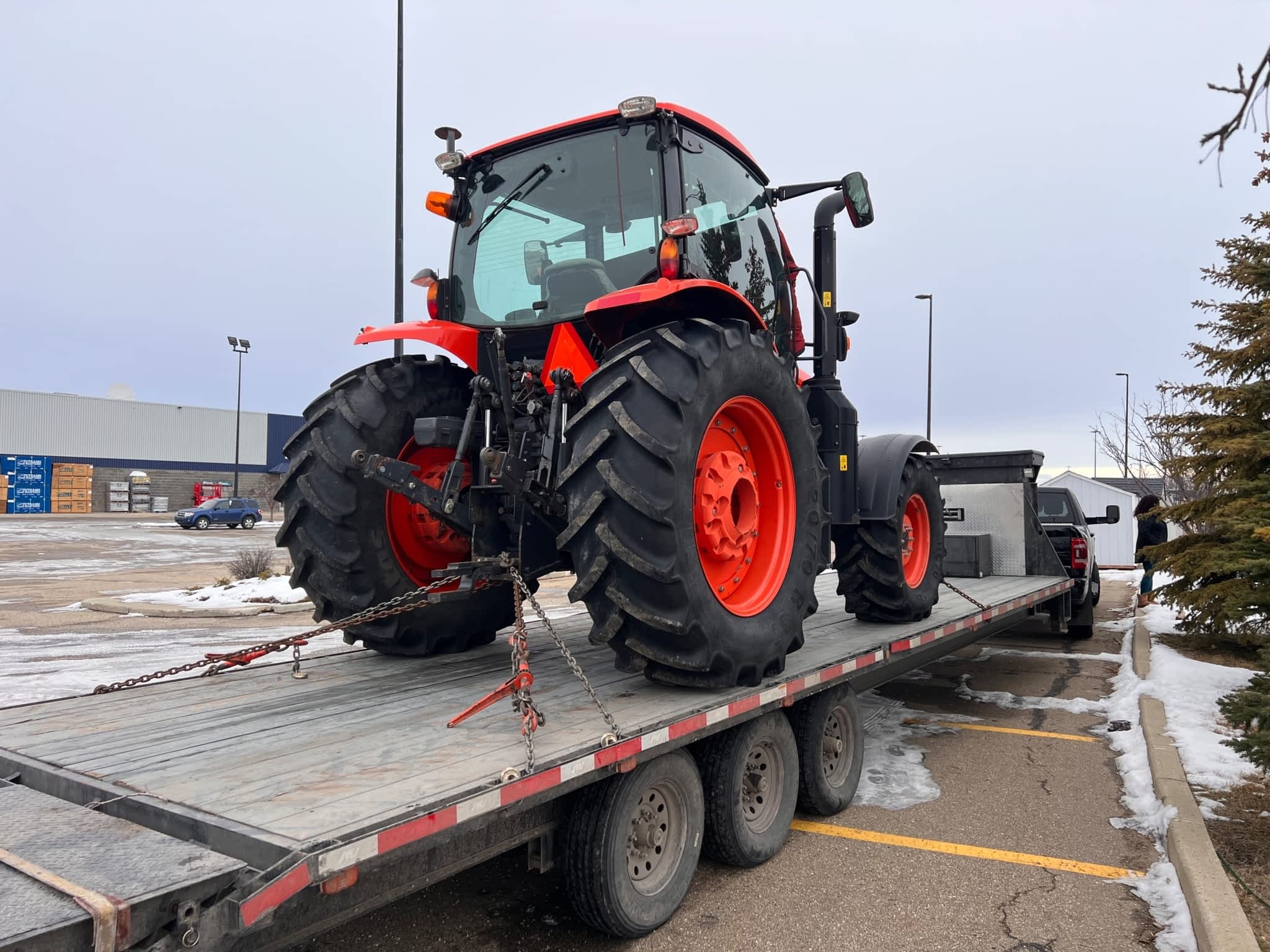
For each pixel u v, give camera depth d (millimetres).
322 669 3742
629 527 2859
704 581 2992
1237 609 5941
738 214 4090
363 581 3707
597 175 3723
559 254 3820
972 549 7965
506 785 2158
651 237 3564
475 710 2574
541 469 3254
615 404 2916
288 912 1829
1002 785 4438
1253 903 3010
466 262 4117
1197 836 3404
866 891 3201
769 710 3285
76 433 47344
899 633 4672
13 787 2168
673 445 2854
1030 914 3016
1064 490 10008
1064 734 5441
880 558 4945
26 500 41906
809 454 3717
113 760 2359
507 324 3893
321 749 2449
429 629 3996
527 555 3361
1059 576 8055
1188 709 5504
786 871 3379
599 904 2621
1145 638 8289
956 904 3098
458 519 3578
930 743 5238
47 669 7035
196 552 22438
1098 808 4090
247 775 2203
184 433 51469
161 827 1945
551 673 3576
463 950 2783
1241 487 5770
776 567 3537
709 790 3168
